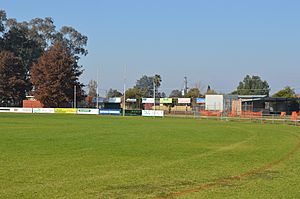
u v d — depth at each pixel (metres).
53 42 125.25
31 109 95.69
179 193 12.59
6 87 106.31
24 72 112.69
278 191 13.00
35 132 36.69
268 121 64.88
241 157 21.23
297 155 22.22
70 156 20.77
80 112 91.50
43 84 102.06
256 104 97.56
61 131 38.19
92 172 16.14
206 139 32.03
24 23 122.69
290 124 57.66
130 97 150.62
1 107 102.62
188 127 47.38
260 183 14.27
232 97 95.50
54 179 14.59
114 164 18.33
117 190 12.91
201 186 13.68
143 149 24.41
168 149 24.66
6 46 117.81
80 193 12.44
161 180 14.62
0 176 15.10
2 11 117.62
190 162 19.27
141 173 16.03
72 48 127.62
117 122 56.41
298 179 15.06
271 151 24.16
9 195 12.14
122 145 26.55
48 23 125.56
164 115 84.69
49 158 19.95
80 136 32.97
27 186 13.38
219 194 12.53
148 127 46.06
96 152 22.58
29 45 120.81
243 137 34.38
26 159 19.55
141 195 12.27
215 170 16.97
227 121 65.19
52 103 102.88
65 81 102.75
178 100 108.75
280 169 17.39
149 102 108.75
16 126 44.94
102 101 119.88
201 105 105.25
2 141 28.30
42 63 103.56
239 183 14.25
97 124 50.53
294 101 95.06
